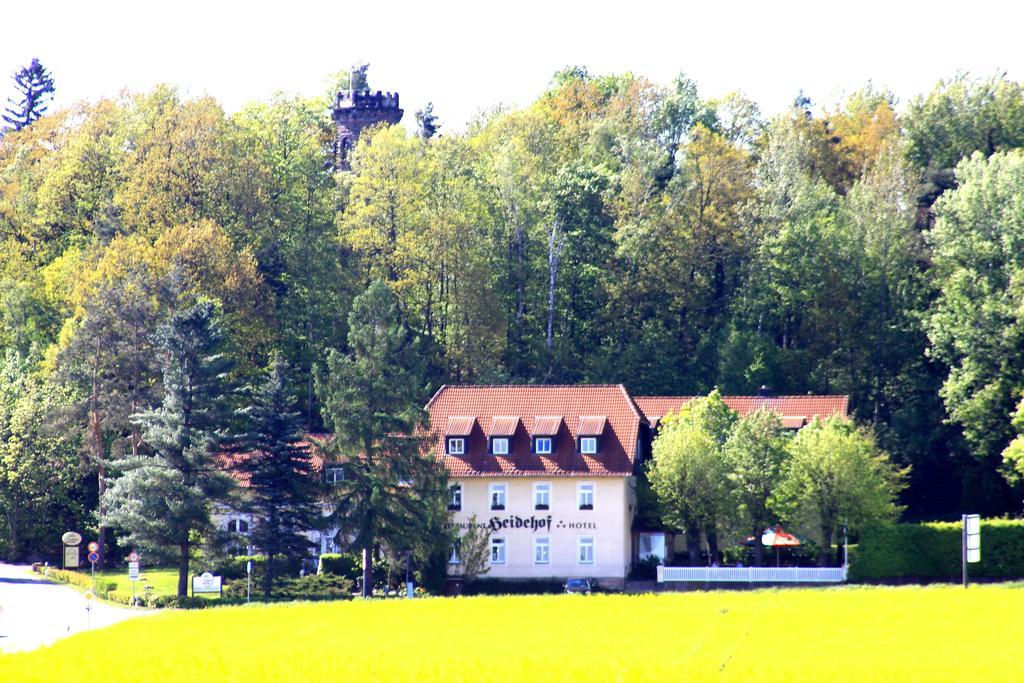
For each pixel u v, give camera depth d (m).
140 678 125.50
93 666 129.25
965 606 152.75
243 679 125.06
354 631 150.75
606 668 125.00
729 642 136.50
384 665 129.75
